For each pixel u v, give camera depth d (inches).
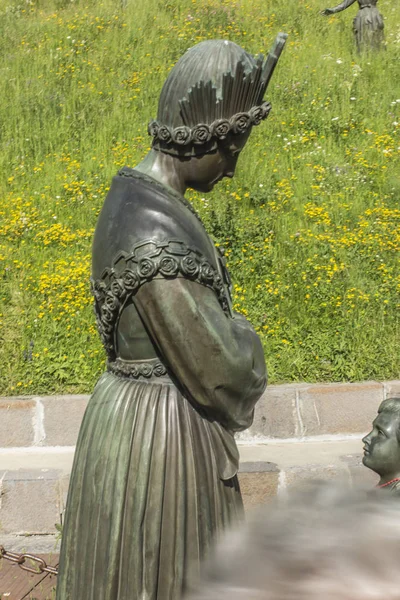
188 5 607.8
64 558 104.7
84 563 100.7
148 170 102.5
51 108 458.0
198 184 103.1
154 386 99.9
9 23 575.2
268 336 280.5
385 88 480.7
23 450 247.9
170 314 93.4
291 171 398.3
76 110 460.1
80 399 249.6
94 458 101.4
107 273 98.5
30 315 290.7
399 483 130.6
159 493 96.7
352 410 253.4
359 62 507.5
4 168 402.0
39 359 269.1
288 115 450.9
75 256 332.2
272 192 374.0
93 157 412.2
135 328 99.0
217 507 99.7
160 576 96.9
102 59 515.5
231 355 95.1
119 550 97.7
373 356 271.6
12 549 216.5
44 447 248.5
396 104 459.5
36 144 424.5
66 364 266.4
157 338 95.8
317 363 270.5
